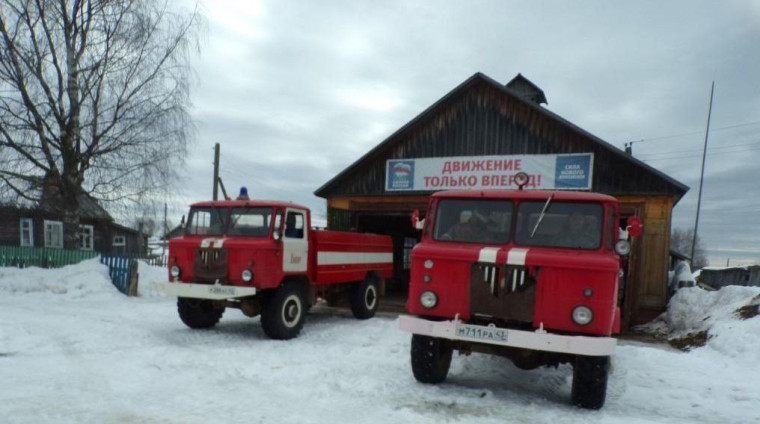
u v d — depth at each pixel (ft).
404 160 49.24
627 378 22.09
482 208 19.53
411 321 17.81
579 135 42.75
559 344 15.85
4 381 17.72
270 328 27.25
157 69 51.06
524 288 17.28
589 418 16.17
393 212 50.52
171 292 27.30
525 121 44.98
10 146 46.55
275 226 28.04
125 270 45.32
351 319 37.22
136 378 18.78
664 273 39.50
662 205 39.81
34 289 42.09
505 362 23.63
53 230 86.69
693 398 19.25
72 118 48.06
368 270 37.93
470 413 16.29
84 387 17.42
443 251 18.38
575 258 16.90
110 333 26.21
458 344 18.74
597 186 41.88
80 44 49.19
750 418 17.15
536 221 18.74
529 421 15.74
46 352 22.00
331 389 18.33
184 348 24.02
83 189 49.60
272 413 15.56
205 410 15.62
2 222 80.79
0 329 25.08
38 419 14.24
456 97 47.67
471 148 46.85
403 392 18.21
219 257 27.50
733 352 26.43
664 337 35.68
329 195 52.26
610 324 16.33
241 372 20.11
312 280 31.07
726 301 34.94
